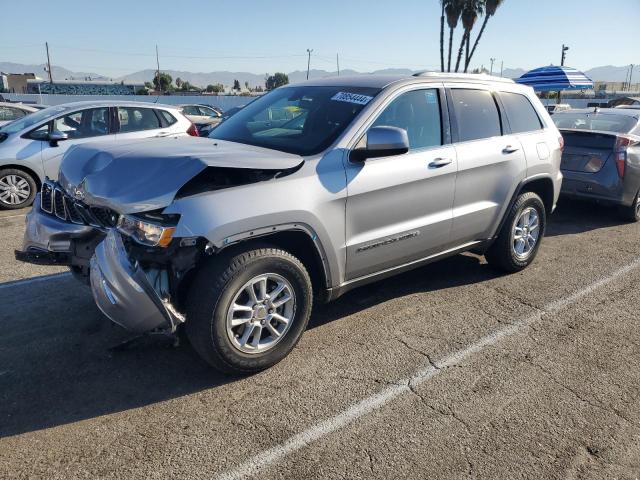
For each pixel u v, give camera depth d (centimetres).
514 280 532
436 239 442
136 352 377
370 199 381
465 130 460
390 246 405
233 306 325
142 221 308
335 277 378
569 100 3594
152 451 279
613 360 380
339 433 296
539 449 286
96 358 369
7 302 456
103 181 340
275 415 311
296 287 351
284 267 340
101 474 263
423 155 417
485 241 497
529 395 335
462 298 484
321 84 459
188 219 304
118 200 319
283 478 262
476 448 286
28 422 301
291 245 369
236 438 290
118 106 878
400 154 368
